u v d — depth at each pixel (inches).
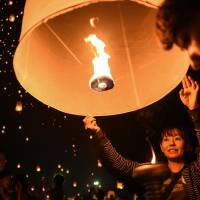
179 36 36.1
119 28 56.4
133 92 60.9
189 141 77.9
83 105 60.9
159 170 41.7
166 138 77.1
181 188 69.7
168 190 70.2
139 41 58.2
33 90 54.7
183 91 66.4
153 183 41.8
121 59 60.8
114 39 58.4
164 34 39.6
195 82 65.1
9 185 133.2
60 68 59.9
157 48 57.5
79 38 57.2
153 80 58.9
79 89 61.1
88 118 76.9
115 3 51.9
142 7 52.7
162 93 57.3
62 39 56.8
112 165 78.4
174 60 55.2
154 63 58.9
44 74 57.4
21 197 136.7
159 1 44.6
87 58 60.7
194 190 68.8
